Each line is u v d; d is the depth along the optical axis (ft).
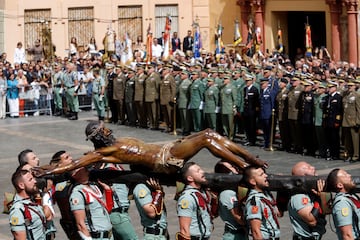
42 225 45.42
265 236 44.75
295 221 45.75
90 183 47.11
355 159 90.94
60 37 154.92
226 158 44.24
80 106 132.26
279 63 119.14
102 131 44.11
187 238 45.47
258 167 44.39
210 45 151.74
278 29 140.87
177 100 109.09
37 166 48.24
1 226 67.51
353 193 44.14
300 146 95.61
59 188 47.70
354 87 90.63
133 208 71.36
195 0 152.76
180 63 114.42
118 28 154.92
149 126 115.03
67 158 47.70
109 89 118.83
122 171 46.68
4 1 152.56
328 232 62.69
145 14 154.71
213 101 104.42
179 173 45.68
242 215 45.80
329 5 132.05
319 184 44.16
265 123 98.07
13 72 127.24
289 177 44.65
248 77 100.27
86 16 155.02
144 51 141.38
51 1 154.10
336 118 90.79
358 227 44.06
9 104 127.24
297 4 136.56
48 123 121.29
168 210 71.15
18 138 109.29
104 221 47.11
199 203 45.57
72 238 48.11
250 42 135.23
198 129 108.17
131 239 51.85
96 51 144.87
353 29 130.93
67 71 124.36
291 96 94.89
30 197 45.44
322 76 102.01
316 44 143.02
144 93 113.19
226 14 148.87
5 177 86.48
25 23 154.10
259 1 140.36
